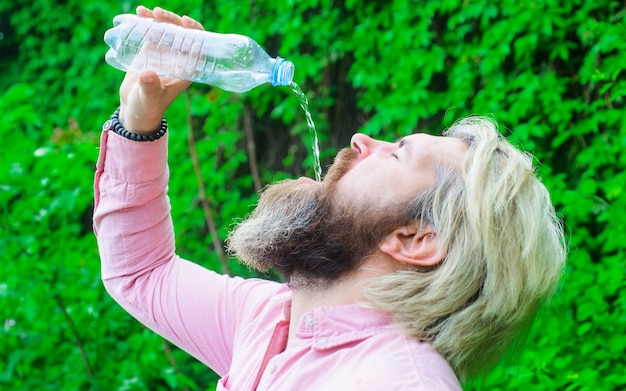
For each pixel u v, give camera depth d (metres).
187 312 1.71
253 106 4.79
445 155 1.49
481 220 1.41
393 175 1.48
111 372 3.45
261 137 4.95
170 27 1.70
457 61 3.95
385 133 4.15
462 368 1.46
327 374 1.39
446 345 1.40
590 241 3.17
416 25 4.05
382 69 4.14
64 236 3.55
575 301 2.99
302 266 1.50
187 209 4.47
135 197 1.70
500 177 1.44
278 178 4.71
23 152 3.48
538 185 1.49
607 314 2.87
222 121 4.77
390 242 1.46
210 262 4.37
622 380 2.70
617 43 3.24
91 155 3.47
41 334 3.43
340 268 1.48
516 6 3.57
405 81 3.97
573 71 3.61
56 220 3.79
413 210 1.46
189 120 4.31
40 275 3.38
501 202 1.42
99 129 5.63
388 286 1.43
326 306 1.45
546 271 1.47
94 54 5.86
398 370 1.33
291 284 1.53
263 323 1.61
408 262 1.45
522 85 3.52
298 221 1.50
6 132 3.46
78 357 3.48
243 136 4.89
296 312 1.52
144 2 5.50
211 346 1.70
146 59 1.67
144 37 1.68
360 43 4.28
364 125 4.50
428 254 1.45
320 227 1.49
